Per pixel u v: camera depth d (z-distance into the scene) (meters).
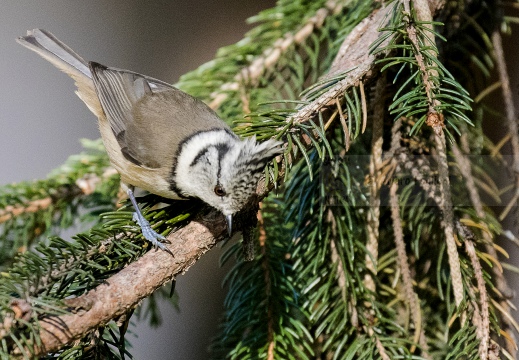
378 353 5.63
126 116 6.84
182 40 11.41
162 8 11.55
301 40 7.14
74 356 4.82
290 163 5.39
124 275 4.61
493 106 7.34
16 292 4.35
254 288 6.10
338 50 6.66
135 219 5.35
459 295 5.43
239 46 7.20
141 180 6.56
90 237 5.12
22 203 6.95
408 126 6.30
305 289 5.97
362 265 6.06
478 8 7.13
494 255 5.93
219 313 9.80
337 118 5.93
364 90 5.80
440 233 6.36
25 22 11.72
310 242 6.03
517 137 6.72
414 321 5.83
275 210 6.54
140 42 11.59
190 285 9.88
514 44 7.82
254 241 6.29
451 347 6.05
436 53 5.38
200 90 7.18
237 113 7.07
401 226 6.04
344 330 5.87
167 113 6.68
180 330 9.92
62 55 7.70
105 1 11.73
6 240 6.91
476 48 7.16
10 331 4.11
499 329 5.31
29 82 11.46
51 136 11.27
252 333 5.89
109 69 7.35
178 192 6.27
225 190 5.40
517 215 6.75
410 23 5.43
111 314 4.43
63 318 4.25
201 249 5.02
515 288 6.85
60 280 4.71
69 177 7.12
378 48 5.71
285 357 5.77
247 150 5.44
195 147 6.16
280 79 7.18
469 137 6.93
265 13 7.23
